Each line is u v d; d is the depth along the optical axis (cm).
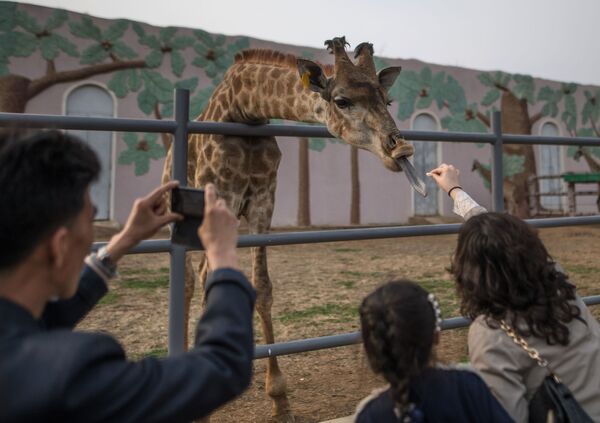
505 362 127
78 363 79
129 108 1185
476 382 113
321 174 1327
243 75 299
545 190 1623
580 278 636
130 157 1168
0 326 83
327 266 760
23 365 78
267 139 300
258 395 310
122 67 1178
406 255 884
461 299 142
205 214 108
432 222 1409
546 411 123
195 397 86
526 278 129
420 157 1466
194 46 1238
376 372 112
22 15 1100
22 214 84
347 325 438
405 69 1443
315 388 317
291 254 902
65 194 88
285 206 1294
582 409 123
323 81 246
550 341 127
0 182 84
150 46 1201
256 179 299
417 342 107
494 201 279
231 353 91
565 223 287
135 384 83
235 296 98
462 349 363
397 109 1432
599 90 1736
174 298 203
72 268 95
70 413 77
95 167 97
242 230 1020
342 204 1348
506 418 110
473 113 1535
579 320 136
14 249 85
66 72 1133
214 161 285
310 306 507
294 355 380
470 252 136
